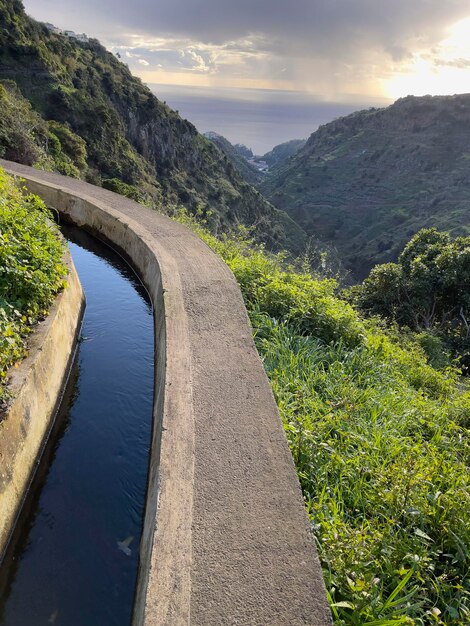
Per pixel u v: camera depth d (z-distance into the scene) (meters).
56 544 3.73
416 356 7.95
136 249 9.05
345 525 3.08
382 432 4.34
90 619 3.20
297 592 2.55
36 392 4.52
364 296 16.50
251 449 3.61
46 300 5.65
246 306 6.79
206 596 2.49
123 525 3.93
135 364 6.23
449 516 3.33
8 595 3.35
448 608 2.70
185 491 3.15
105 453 4.71
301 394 4.70
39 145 21.88
